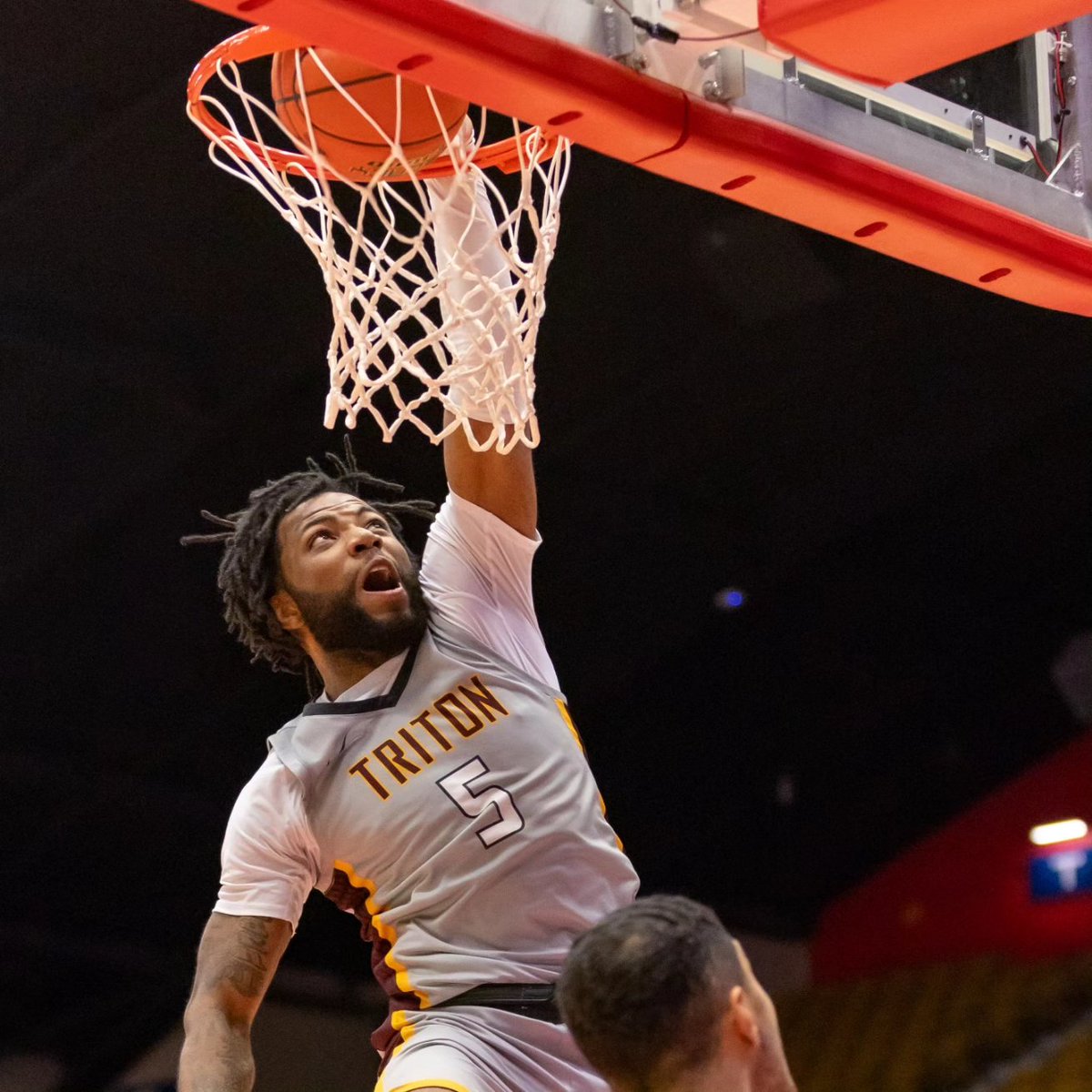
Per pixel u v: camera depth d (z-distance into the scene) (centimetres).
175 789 1163
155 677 1098
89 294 917
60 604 1048
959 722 1368
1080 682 1326
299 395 1003
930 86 364
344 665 349
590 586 1238
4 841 1151
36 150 837
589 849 332
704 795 1387
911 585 1338
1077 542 1305
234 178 859
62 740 1116
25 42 782
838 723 1384
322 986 1231
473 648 347
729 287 1031
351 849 337
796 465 1204
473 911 325
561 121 310
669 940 218
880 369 1127
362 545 350
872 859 1364
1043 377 1151
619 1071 215
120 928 1210
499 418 334
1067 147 386
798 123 337
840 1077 1191
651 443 1142
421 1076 307
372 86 319
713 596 1288
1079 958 1215
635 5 313
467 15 285
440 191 371
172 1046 1215
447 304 348
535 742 338
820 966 1342
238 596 369
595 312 1028
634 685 1331
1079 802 1289
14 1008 1195
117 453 995
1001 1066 1134
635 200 952
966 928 1297
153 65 803
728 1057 212
